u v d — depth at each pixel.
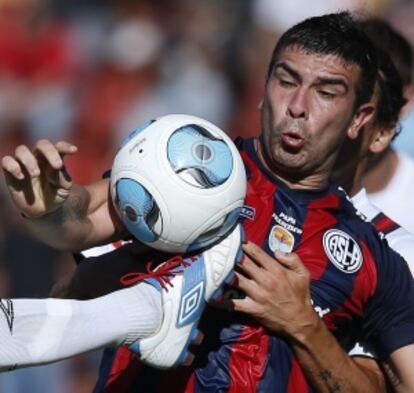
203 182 16.08
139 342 16.16
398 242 19.61
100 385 17.91
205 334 17.16
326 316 17.48
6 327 15.48
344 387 17.53
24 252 35.69
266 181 17.78
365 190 22.72
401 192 24.44
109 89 43.25
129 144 16.52
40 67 43.19
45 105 42.50
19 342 15.52
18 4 44.16
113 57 43.97
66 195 15.80
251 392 17.06
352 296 17.50
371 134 19.64
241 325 17.19
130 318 16.00
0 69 42.75
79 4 45.62
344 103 17.47
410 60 22.66
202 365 17.11
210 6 45.53
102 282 17.73
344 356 17.58
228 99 44.06
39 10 44.59
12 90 42.44
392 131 20.28
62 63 43.47
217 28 45.16
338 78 17.33
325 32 17.48
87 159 41.97
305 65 17.30
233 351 17.14
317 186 17.80
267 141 17.61
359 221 18.00
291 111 17.23
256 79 44.41
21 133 42.09
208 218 16.14
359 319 17.89
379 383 18.16
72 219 16.30
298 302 17.09
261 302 17.00
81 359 34.38
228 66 44.56
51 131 42.38
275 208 17.56
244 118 43.94
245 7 45.88
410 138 31.19
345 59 17.39
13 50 43.03
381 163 24.23
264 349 17.20
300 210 17.61
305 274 17.16
